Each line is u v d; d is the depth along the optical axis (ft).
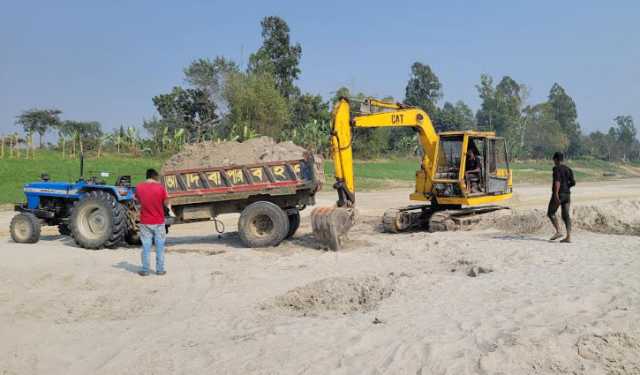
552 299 19.98
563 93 394.52
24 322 21.25
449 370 14.14
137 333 19.65
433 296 22.26
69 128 161.48
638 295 19.81
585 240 34.88
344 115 41.34
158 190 29.07
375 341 16.96
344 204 40.63
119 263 32.76
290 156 42.75
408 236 44.29
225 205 41.27
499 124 325.83
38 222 42.37
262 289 25.85
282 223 38.70
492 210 50.16
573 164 305.12
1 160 107.96
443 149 48.52
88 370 16.38
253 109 168.04
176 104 175.22
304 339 17.63
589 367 13.87
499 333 16.48
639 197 91.50
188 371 15.70
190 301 24.08
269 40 220.43
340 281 25.59
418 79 313.32
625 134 452.76
